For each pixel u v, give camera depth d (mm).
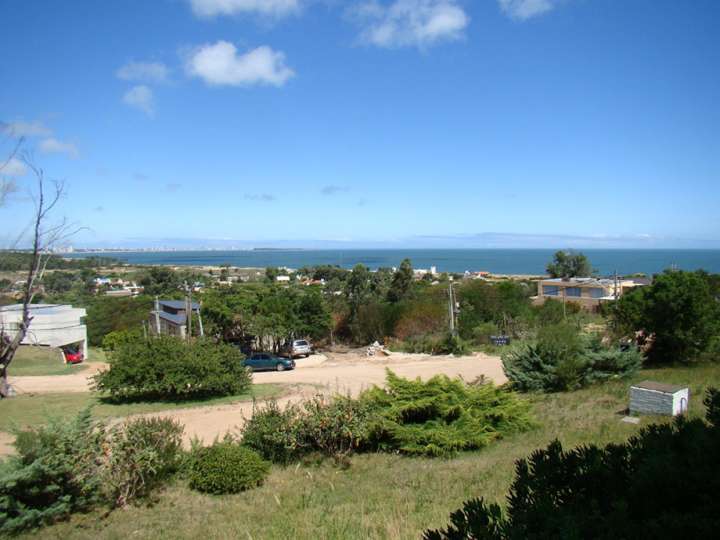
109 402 21578
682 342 21188
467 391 14047
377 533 7027
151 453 10125
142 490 10227
